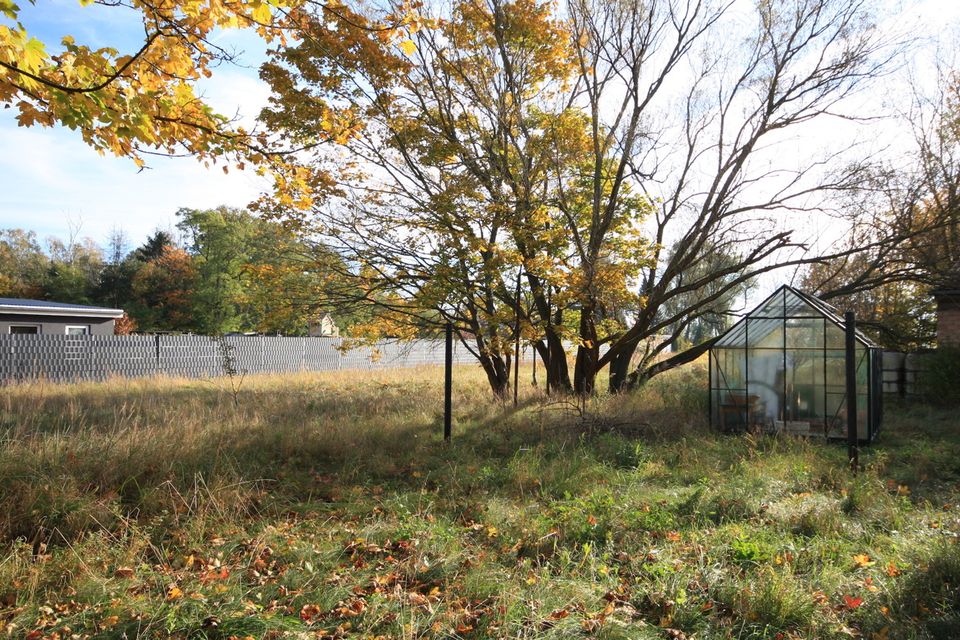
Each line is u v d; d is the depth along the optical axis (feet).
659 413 41.96
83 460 22.50
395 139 45.57
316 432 31.73
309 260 47.03
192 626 12.00
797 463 26.61
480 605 13.66
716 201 52.70
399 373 84.69
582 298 46.26
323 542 17.47
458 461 28.14
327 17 24.12
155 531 18.13
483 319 48.70
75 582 14.37
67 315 77.77
